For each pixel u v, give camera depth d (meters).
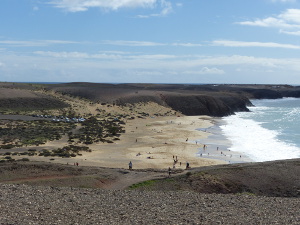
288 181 39.28
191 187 36.84
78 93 179.25
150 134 91.00
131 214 21.61
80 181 36.06
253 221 20.55
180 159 60.91
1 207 21.02
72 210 21.81
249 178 39.81
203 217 21.27
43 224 18.47
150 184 36.94
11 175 37.72
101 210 22.31
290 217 21.66
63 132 86.06
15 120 102.06
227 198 27.98
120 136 85.94
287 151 69.69
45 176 38.25
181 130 100.44
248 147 74.06
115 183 37.22
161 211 22.64
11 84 197.12
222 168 42.66
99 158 59.44
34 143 69.38
